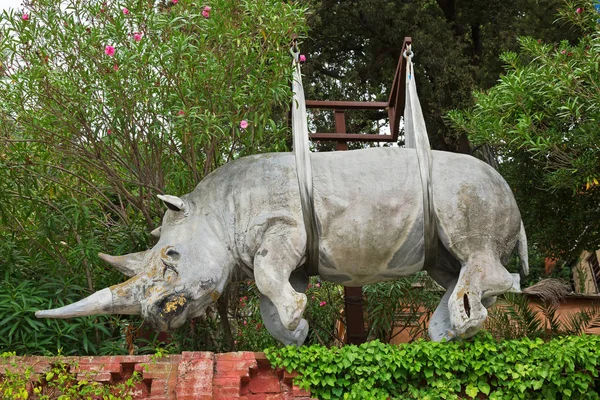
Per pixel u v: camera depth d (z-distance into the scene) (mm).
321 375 5191
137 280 5352
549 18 14562
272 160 5727
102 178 6910
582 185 8109
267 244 5359
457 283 5402
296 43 6121
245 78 5934
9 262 6273
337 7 16141
